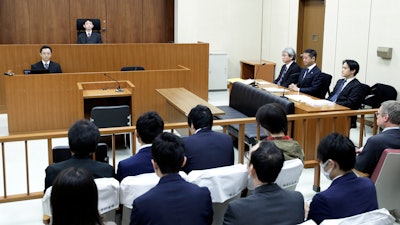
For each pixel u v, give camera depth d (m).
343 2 7.33
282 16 9.42
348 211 2.09
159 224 1.93
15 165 4.87
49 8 8.99
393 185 3.14
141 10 9.61
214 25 9.89
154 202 1.95
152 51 7.76
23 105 6.00
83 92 5.82
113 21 9.48
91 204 1.52
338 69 7.55
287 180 2.63
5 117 7.03
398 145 3.11
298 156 2.79
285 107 4.84
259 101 5.41
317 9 8.45
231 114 5.81
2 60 7.01
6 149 5.41
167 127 3.48
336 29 7.55
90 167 2.46
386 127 3.21
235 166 2.62
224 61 9.78
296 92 5.68
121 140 5.52
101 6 9.34
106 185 2.33
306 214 2.40
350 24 7.18
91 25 8.40
